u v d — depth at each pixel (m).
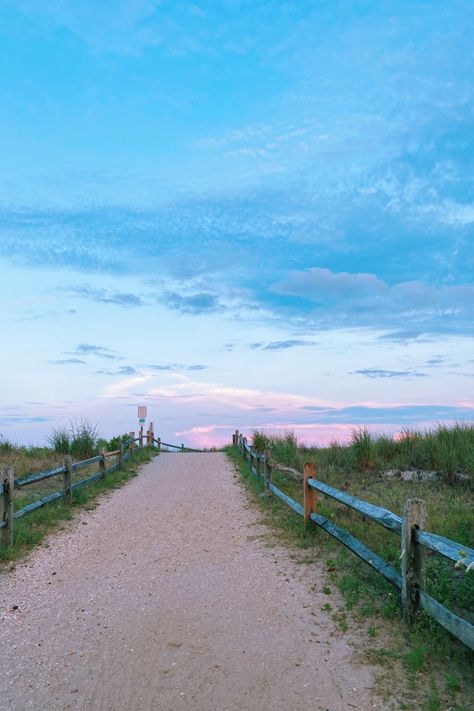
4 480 8.00
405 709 3.72
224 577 6.80
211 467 18.16
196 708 3.89
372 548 6.92
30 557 7.87
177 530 9.44
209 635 5.08
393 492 10.64
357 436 14.10
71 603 6.02
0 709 3.91
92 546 8.48
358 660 4.44
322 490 7.48
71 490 11.48
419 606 4.84
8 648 4.90
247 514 10.34
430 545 4.55
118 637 5.08
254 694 4.04
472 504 9.55
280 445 17.38
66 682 4.27
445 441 13.10
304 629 5.11
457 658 4.25
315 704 3.88
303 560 7.18
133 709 3.89
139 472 17.22
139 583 6.67
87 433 17.95
